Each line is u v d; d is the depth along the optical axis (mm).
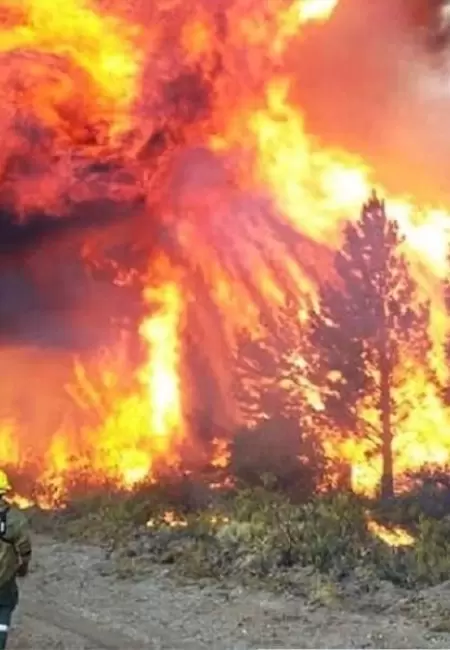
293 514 18047
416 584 13859
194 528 17172
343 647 11297
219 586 14047
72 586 14258
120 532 17781
